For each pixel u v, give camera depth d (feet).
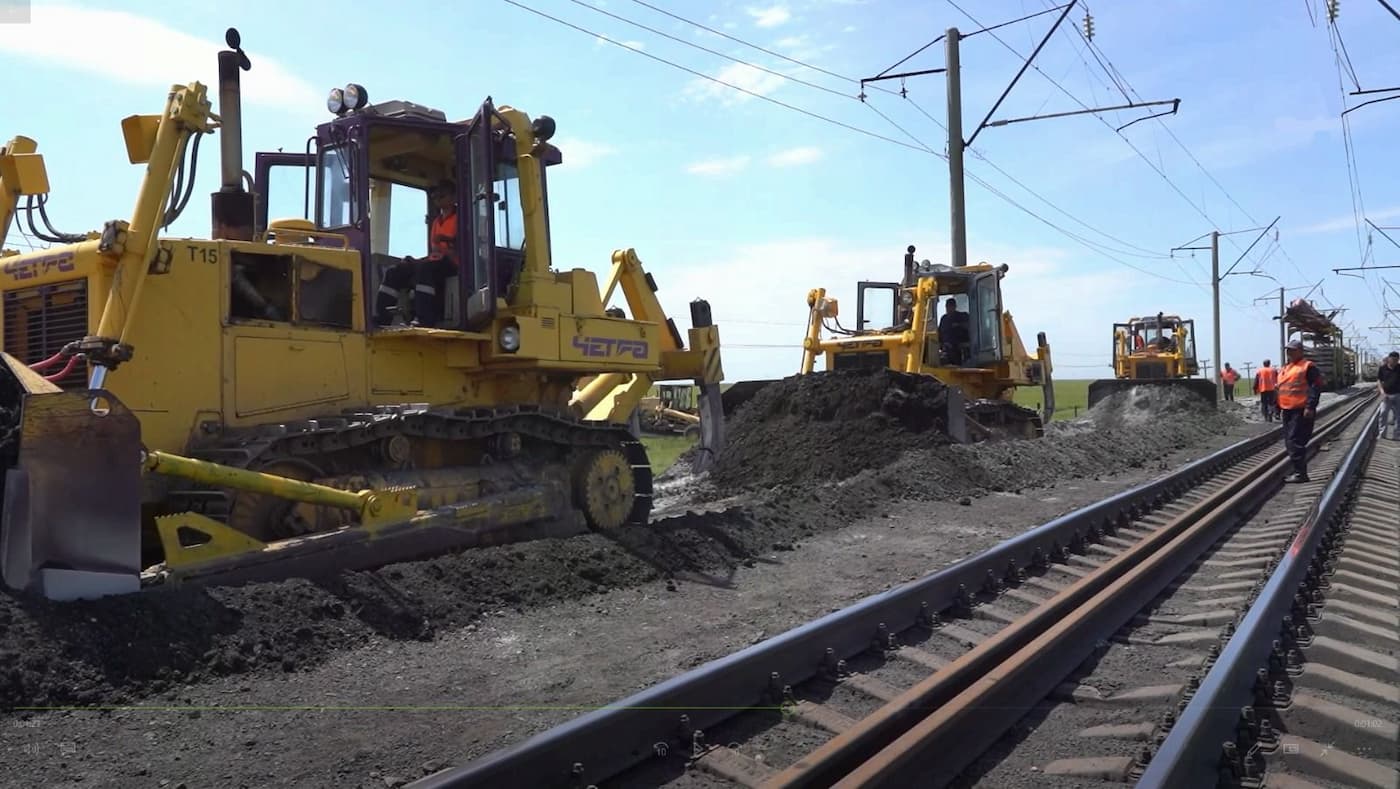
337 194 28.17
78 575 17.29
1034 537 26.71
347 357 26.32
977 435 55.62
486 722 15.35
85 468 17.58
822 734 14.82
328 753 14.05
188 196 22.66
